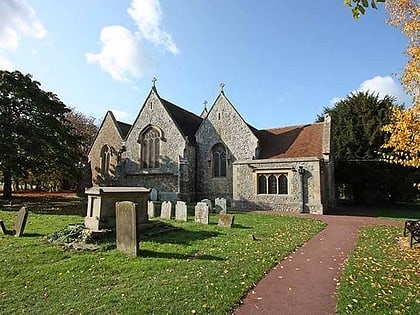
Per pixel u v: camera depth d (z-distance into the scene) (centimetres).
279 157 2581
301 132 2788
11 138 2262
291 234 1273
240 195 2580
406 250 991
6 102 2356
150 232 1136
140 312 493
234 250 941
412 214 2214
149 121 3148
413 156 1107
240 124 2848
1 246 924
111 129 3497
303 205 2289
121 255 844
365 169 3072
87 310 502
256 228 1402
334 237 1236
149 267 742
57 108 2723
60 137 2695
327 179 2598
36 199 2880
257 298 578
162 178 3022
